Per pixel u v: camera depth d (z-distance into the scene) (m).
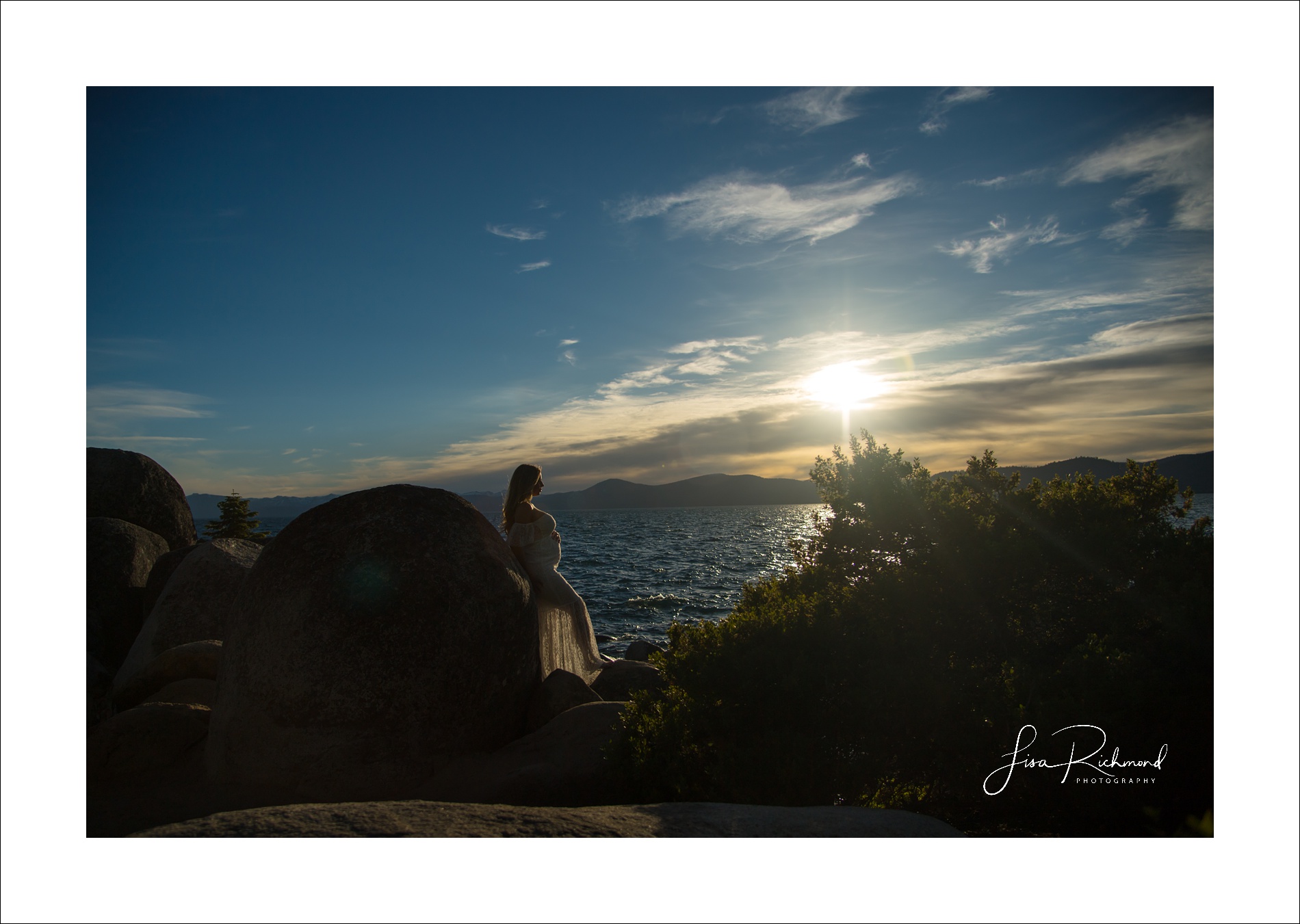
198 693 6.57
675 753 4.43
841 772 4.18
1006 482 5.62
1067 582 4.99
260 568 5.32
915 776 4.42
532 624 5.94
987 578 4.97
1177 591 4.66
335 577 5.07
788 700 4.45
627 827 3.40
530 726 5.83
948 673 4.57
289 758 4.84
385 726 4.91
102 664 8.93
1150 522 5.20
